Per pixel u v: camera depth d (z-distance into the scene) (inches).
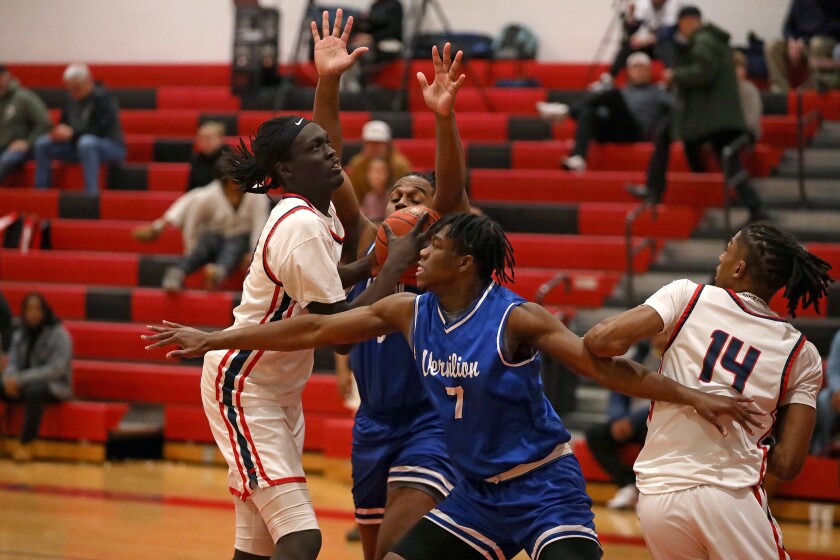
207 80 841.5
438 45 791.1
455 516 217.2
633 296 548.7
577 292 557.3
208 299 591.2
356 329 220.8
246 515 239.1
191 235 609.0
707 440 210.1
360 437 260.8
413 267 253.3
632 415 455.2
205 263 604.4
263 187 247.1
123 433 552.7
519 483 213.2
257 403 233.8
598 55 746.8
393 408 254.5
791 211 589.3
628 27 713.6
